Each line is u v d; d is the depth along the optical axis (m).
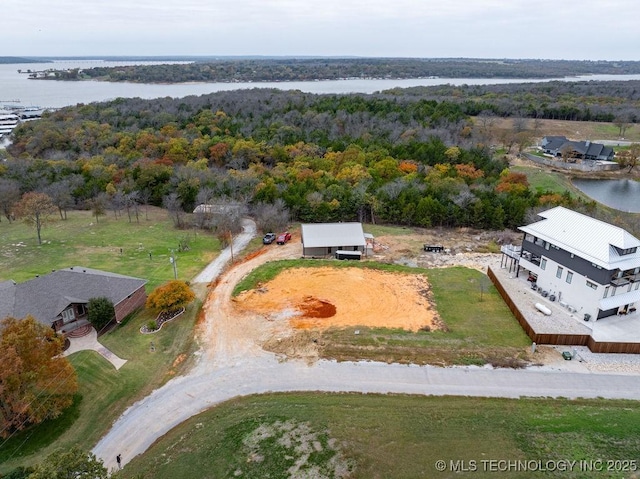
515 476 22.59
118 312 38.59
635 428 26.02
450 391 29.98
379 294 43.31
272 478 22.66
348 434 25.62
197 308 40.88
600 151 107.12
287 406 28.31
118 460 24.27
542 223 43.34
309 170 76.75
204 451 24.67
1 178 72.12
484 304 41.41
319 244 51.94
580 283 38.16
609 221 57.72
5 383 25.23
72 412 28.28
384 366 32.69
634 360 33.50
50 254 53.22
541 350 34.53
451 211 62.91
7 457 24.84
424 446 24.66
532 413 27.56
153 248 55.72
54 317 35.72
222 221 58.66
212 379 31.44
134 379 31.45
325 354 34.09
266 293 43.66
